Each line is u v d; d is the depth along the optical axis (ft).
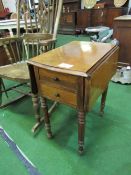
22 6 5.61
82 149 3.62
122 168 3.40
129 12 12.13
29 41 5.05
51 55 3.46
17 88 6.43
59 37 14.69
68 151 3.84
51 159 3.68
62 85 2.96
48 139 4.18
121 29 6.43
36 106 4.15
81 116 3.07
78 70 2.68
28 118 4.98
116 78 6.62
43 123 4.68
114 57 3.78
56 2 4.87
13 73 4.50
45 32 5.33
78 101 2.90
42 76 3.17
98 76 2.95
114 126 4.50
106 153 3.74
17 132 4.47
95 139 4.12
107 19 13.11
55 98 3.25
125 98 5.68
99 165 3.49
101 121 4.70
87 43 4.26
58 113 5.13
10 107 5.54
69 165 3.52
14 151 3.91
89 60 3.06
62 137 4.23
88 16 13.97
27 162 3.64
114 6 13.05
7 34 8.98
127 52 6.64
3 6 16.42
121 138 4.11
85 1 14.35
